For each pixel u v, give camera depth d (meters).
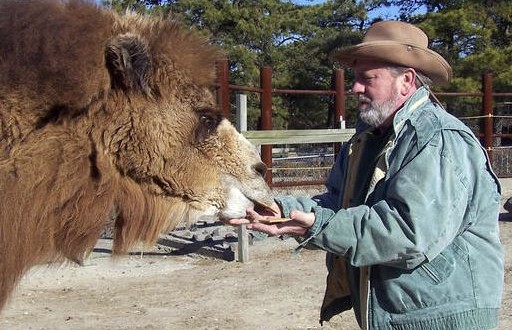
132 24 3.58
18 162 3.17
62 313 6.84
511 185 16.41
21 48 3.15
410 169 3.05
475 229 3.22
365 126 3.58
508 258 8.89
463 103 27.19
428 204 2.99
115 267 8.70
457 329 3.15
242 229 8.95
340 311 3.74
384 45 3.25
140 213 3.55
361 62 3.36
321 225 3.07
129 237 3.58
